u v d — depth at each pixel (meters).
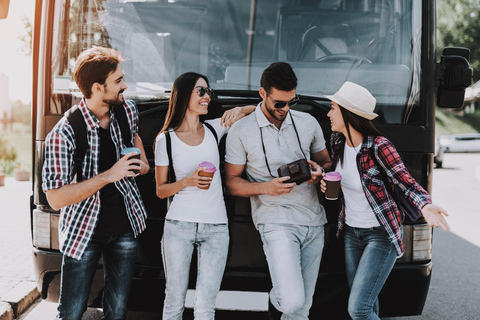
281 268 3.18
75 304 3.06
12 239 7.02
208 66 4.02
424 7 3.86
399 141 3.71
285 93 3.13
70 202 2.87
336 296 3.67
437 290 5.86
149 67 3.99
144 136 3.73
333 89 3.90
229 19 4.03
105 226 3.04
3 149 18.95
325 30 4.02
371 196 3.18
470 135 27.94
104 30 3.97
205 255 3.24
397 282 3.68
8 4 3.92
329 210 3.68
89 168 2.99
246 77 3.98
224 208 3.34
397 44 3.90
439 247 8.09
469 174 19.47
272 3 4.06
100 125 3.06
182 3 4.03
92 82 2.90
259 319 3.70
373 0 3.97
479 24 30.81
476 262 7.15
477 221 10.40
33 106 3.99
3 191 12.40
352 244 3.34
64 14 3.90
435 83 3.85
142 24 4.00
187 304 3.66
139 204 3.18
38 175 3.76
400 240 3.16
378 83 3.85
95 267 3.11
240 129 3.32
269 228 3.29
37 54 4.02
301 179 3.15
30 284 5.07
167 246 3.22
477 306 5.33
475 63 30.78
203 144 3.29
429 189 3.74
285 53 4.04
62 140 2.89
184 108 3.25
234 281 3.65
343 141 3.28
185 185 3.15
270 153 3.31
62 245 3.00
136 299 3.73
